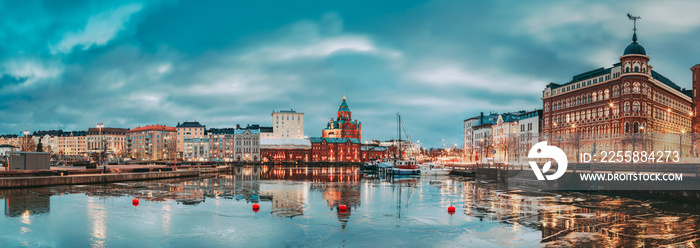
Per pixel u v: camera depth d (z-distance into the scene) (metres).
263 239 24.02
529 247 22.67
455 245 23.05
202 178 78.56
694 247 22.78
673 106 118.44
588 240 24.14
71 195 43.25
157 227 26.81
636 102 100.31
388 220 29.92
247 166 190.25
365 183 66.81
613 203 38.78
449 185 62.09
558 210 34.81
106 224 27.58
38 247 21.92
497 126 169.50
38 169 60.22
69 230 25.70
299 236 24.78
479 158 179.38
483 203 39.28
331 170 136.62
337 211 33.84
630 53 102.38
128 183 60.75
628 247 22.72
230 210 33.91
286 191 50.88
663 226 28.08
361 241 23.77
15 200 38.81
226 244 22.88
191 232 25.48
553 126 130.50
